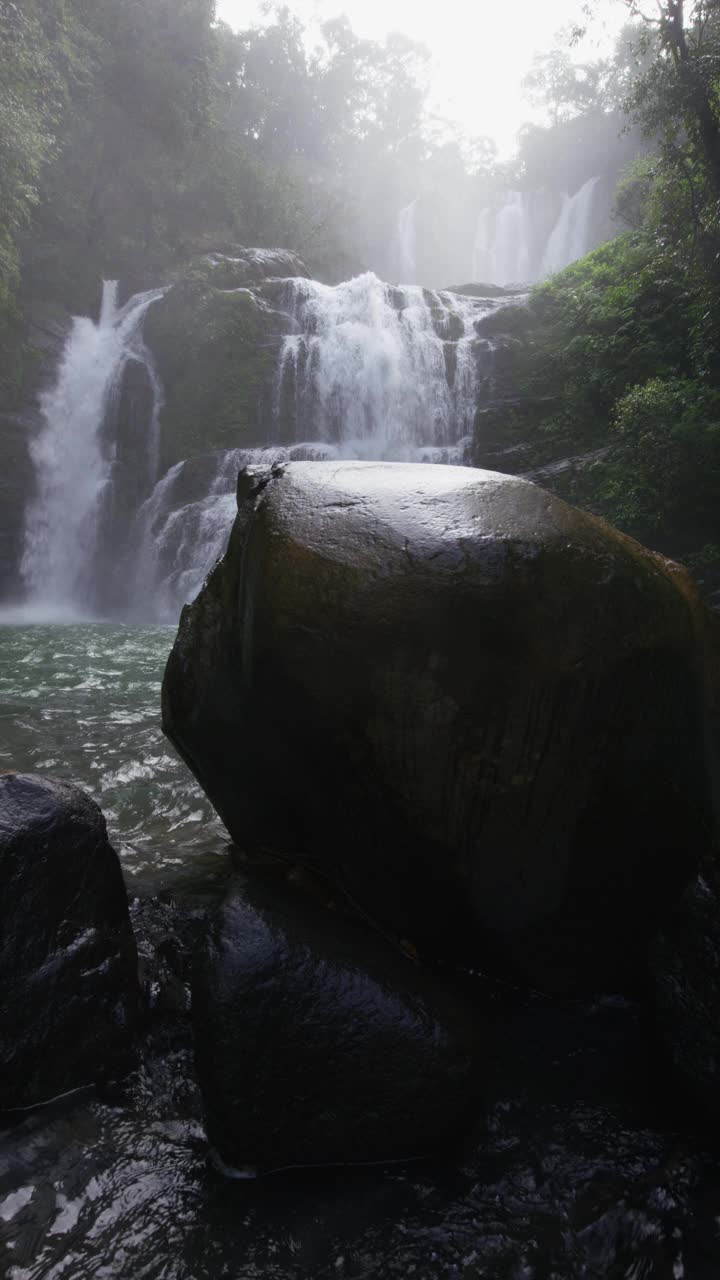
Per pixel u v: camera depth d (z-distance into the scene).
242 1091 1.71
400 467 2.33
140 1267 1.47
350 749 2.07
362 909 2.44
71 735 5.21
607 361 16.16
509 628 1.93
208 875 3.13
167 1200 1.62
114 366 20.23
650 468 12.05
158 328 20.98
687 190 13.85
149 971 2.38
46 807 2.16
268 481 2.37
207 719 2.60
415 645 1.95
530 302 19.75
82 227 25.61
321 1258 1.50
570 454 16.14
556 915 2.21
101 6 26.22
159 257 27.30
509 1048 2.10
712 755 2.24
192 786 4.27
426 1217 1.60
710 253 13.47
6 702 6.18
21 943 1.97
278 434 19.67
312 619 2.01
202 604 2.66
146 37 27.00
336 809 2.27
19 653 9.20
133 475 19.77
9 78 17.84
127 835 3.60
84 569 19.09
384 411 18.95
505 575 1.93
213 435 19.70
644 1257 1.53
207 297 20.44
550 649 1.95
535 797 2.03
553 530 2.02
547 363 18.03
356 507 2.11
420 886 2.23
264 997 1.79
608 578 2.03
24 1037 1.90
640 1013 2.29
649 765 2.12
